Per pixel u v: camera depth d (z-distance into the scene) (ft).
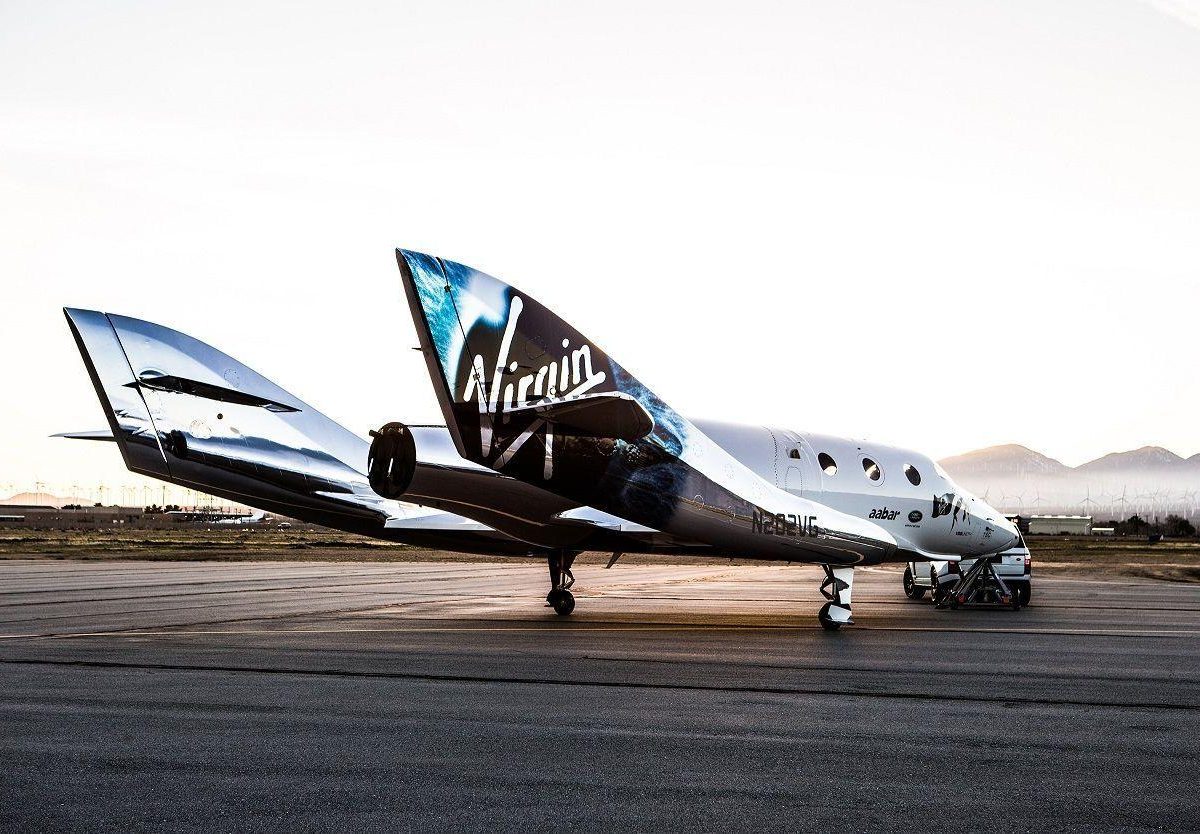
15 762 24.17
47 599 76.59
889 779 23.27
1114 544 345.92
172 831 19.11
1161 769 24.43
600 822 19.89
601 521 57.26
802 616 69.41
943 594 82.43
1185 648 50.26
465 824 19.67
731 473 57.41
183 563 148.56
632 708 31.78
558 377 50.80
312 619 62.08
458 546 66.74
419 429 57.31
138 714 30.22
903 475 70.64
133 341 59.00
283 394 63.46
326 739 26.91
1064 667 42.55
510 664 41.60
